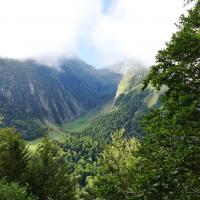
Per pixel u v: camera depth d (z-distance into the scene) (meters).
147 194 14.77
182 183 14.05
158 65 16.33
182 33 15.49
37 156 44.16
